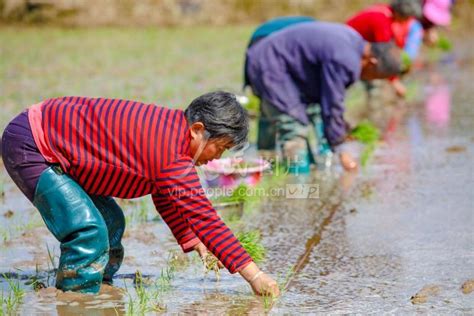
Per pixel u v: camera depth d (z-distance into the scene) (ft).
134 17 132.67
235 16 134.92
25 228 40.34
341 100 47.62
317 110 53.57
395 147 57.62
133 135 29.12
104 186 29.96
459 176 48.98
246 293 30.94
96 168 29.43
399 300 30.12
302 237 38.58
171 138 28.94
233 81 84.99
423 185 47.26
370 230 39.32
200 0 135.44
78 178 29.99
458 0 136.56
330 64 47.26
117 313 28.86
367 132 56.59
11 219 42.01
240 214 42.37
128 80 86.89
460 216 40.93
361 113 71.20
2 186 48.80
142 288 30.50
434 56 107.55
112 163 29.25
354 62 47.24
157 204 31.35
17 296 30.37
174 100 73.82
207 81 85.51
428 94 80.07
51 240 38.34
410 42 83.41
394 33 65.98
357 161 53.78
